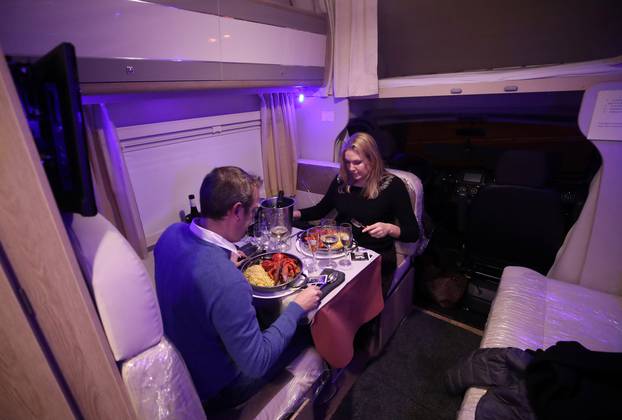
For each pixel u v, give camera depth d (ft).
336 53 6.83
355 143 5.59
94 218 2.48
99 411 2.41
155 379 2.48
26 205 1.75
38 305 1.95
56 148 2.07
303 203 8.14
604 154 4.89
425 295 7.63
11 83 1.62
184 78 4.54
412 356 6.11
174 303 3.11
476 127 8.71
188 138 6.07
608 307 4.83
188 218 5.90
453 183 8.09
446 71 8.32
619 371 3.22
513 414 3.30
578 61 6.74
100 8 3.52
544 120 7.50
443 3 6.67
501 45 7.13
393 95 6.91
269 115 7.21
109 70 3.78
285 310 3.53
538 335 4.38
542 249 6.05
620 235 4.99
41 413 2.25
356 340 6.16
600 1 5.63
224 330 2.84
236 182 3.10
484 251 6.81
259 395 3.68
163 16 4.04
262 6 5.20
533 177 5.93
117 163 4.79
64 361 2.14
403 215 5.71
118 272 2.23
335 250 4.85
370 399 5.29
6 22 3.01
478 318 7.08
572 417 3.05
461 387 4.00
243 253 4.94
